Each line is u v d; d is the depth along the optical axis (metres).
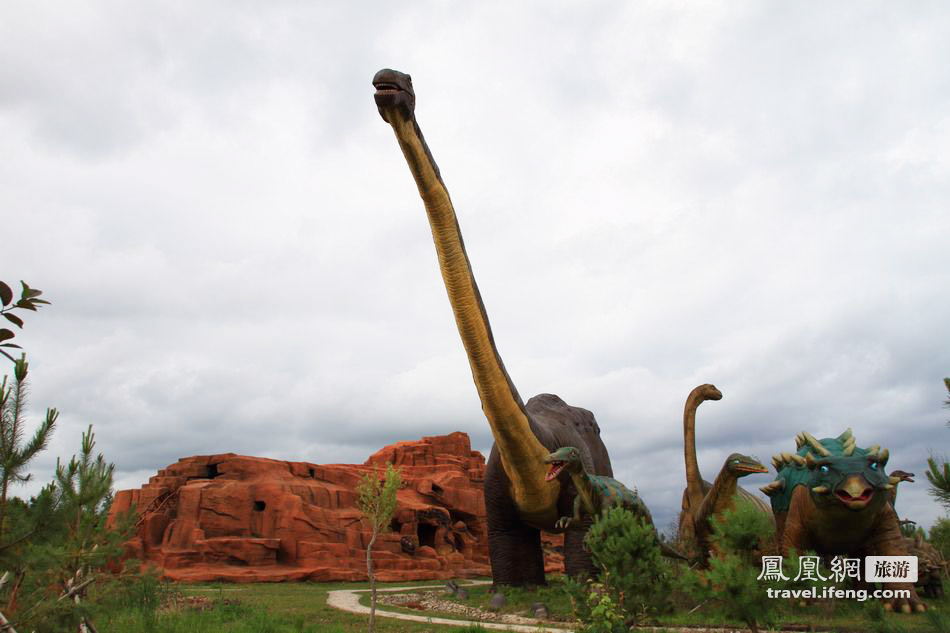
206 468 42.25
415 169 12.47
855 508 12.00
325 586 31.08
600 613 8.83
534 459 15.89
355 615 16.66
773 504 14.84
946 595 14.07
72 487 7.04
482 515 53.00
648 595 9.34
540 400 21.53
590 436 21.23
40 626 6.12
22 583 6.42
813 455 12.88
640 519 14.46
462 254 13.75
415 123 12.09
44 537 5.92
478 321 14.13
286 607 19.11
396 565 39.19
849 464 12.30
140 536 36.66
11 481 5.66
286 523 37.50
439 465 59.78
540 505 16.47
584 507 14.68
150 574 7.90
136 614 11.07
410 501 47.12
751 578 7.68
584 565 15.94
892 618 11.62
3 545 5.67
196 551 34.66
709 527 14.47
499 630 12.55
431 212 13.16
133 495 41.47
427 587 30.98
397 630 13.59
